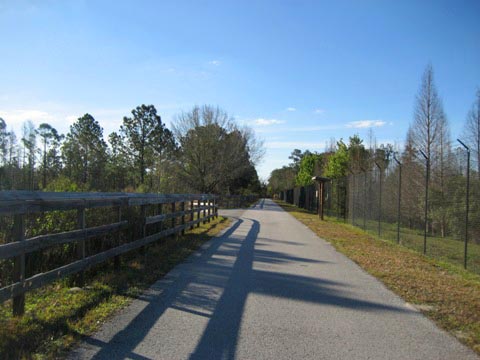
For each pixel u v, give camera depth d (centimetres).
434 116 2342
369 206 1638
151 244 1030
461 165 937
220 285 647
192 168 3909
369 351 399
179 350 386
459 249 941
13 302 435
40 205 463
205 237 1268
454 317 513
